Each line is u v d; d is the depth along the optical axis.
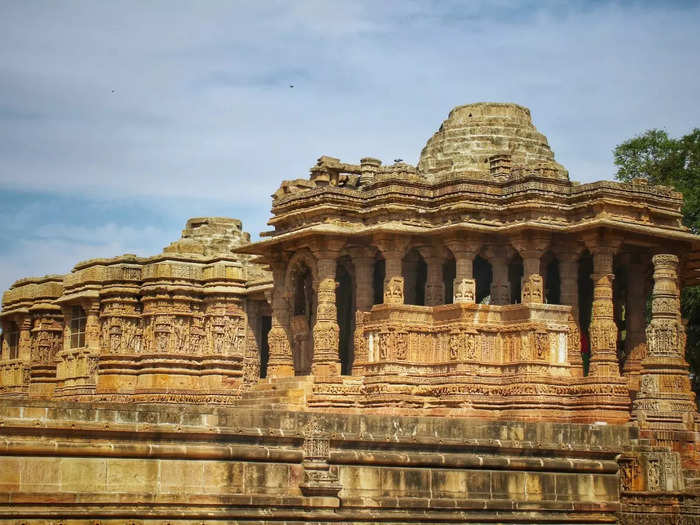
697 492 51.94
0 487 39.84
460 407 61.88
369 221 66.75
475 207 64.56
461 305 62.91
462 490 48.53
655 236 64.50
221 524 42.84
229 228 89.25
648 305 84.06
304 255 67.69
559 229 63.62
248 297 83.25
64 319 89.31
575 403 61.62
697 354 83.00
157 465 42.50
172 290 82.44
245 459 44.16
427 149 72.44
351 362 70.38
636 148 91.50
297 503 44.50
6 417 40.19
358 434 46.78
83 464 41.22
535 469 50.28
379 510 46.38
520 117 71.81
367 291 66.69
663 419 54.72
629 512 51.78
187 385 82.19
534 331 62.03
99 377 83.25
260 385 67.94
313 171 70.75
